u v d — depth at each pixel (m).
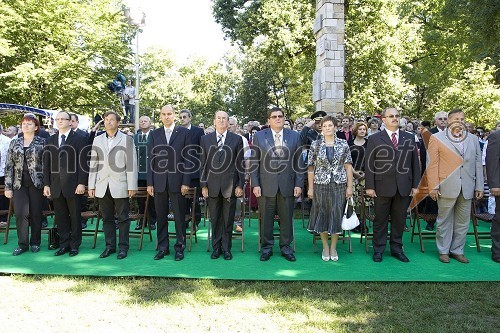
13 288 4.67
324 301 4.30
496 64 18.31
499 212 5.65
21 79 17.70
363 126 7.16
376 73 20.50
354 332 3.65
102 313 4.00
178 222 5.82
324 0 13.12
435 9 21.11
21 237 6.06
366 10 19.38
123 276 5.07
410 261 5.66
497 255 5.66
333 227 5.56
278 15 19.53
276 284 4.82
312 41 20.02
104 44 20.84
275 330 3.66
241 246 6.39
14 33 18.52
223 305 4.21
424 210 7.48
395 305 4.22
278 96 35.38
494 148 5.70
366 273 5.16
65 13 19.42
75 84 18.98
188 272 5.20
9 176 6.08
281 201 5.76
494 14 11.87
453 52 20.64
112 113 5.90
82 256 5.92
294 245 6.23
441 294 4.50
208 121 44.62
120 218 5.92
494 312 4.05
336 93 13.00
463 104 22.58
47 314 3.97
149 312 4.03
